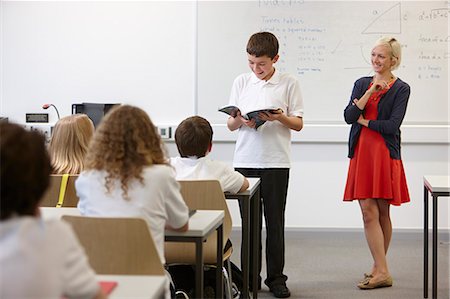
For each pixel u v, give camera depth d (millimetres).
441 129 5762
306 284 4496
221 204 3234
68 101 6023
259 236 4266
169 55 5941
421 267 4953
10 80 6047
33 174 1339
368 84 4246
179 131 3396
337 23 5797
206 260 3285
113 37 5973
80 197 2369
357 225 5973
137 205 2256
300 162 5938
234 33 5867
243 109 4246
